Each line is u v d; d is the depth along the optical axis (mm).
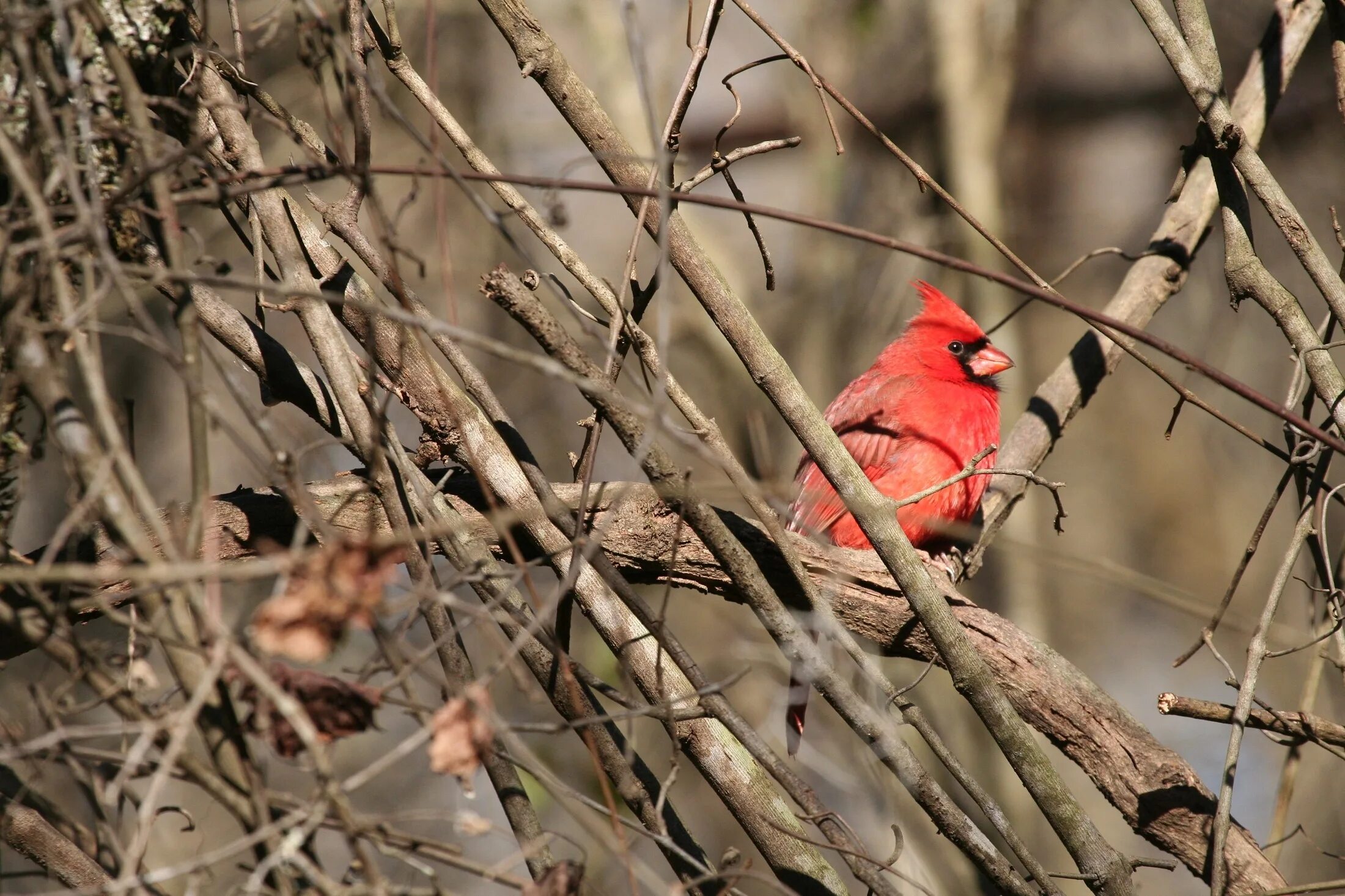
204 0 5184
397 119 4855
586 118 6117
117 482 4379
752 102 17594
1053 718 6559
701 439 5992
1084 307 5324
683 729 6418
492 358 16172
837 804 11867
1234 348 17375
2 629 4797
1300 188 17375
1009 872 5691
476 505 6730
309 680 4363
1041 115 21312
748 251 17312
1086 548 21781
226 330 6555
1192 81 6801
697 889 5902
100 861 5348
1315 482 6555
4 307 4602
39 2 4691
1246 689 5969
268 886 4625
